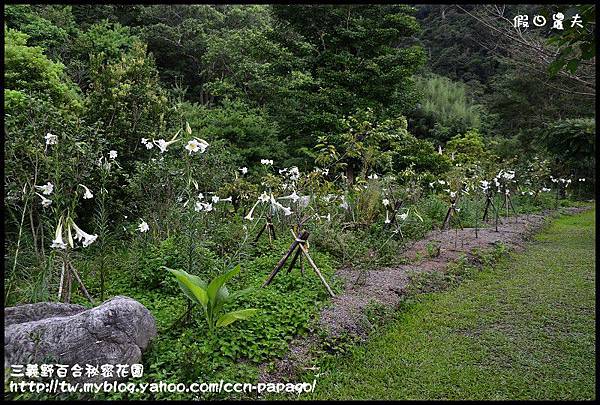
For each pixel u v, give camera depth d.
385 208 8.00
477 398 3.34
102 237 4.62
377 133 9.38
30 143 4.82
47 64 8.55
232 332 3.79
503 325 4.71
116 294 4.82
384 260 6.61
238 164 14.00
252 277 5.39
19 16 14.04
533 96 22.80
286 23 16.05
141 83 9.17
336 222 7.12
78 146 4.39
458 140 15.09
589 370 3.74
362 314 4.55
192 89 22.89
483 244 8.22
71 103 8.48
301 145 15.58
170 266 5.01
